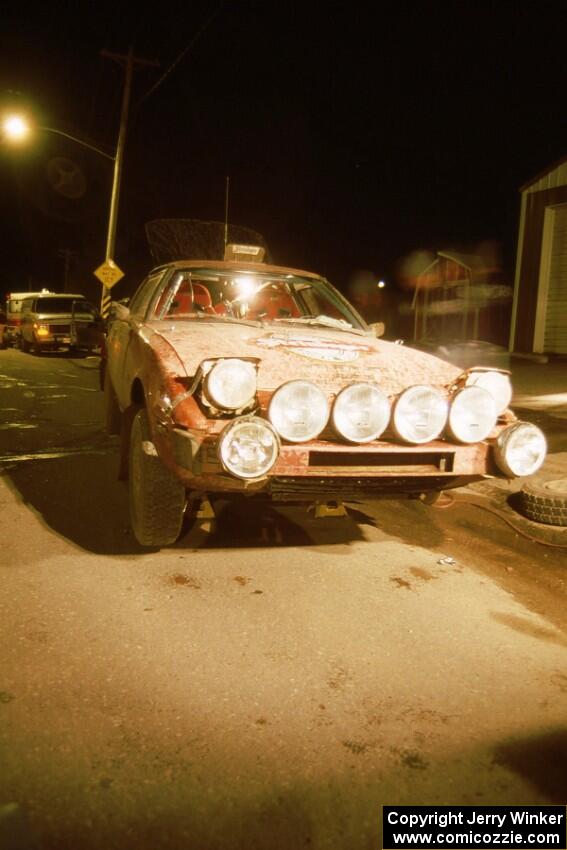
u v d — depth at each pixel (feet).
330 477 11.03
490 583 12.58
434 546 14.56
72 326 58.03
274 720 7.88
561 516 15.56
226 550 13.32
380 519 16.22
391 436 11.77
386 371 12.33
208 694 8.32
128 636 9.62
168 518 12.09
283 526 15.06
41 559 12.28
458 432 11.76
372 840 6.22
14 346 72.79
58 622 9.93
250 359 10.78
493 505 17.56
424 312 83.56
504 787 6.98
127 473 15.10
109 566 12.12
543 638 10.38
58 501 15.88
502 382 12.82
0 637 9.41
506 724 8.05
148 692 8.29
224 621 10.23
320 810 6.54
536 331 58.34
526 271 59.11
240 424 10.08
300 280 17.49
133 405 14.56
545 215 56.95
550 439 25.00
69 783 6.69
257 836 6.19
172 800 6.55
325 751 7.39
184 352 12.03
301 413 10.77
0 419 26.81
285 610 10.73
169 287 16.11
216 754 7.24
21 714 7.72
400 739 7.67
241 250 18.37
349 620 10.53
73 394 35.37
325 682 8.73
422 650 9.73
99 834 6.09
